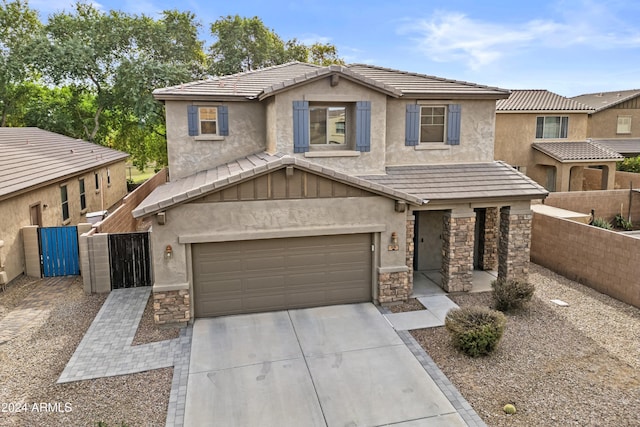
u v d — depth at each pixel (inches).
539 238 706.2
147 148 1723.7
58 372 382.3
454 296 558.9
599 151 1125.1
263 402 341.7
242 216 473.7
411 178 584.7
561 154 1093.8
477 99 633.6
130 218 850.8
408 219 535.5
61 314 509.7
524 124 1144.8
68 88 1626.5
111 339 442.0
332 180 490.3
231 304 494.6
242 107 650.2
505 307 508.4
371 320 484.1
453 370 385.4
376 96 579.5
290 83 546.9
